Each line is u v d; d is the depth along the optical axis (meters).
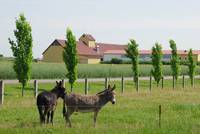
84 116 24.77
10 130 18.14
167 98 38.00
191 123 22.52
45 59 139.88
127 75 86.06
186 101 35.75
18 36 38.19
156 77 55.38
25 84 37.94
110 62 137.62
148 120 23.69
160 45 55.62
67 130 18.78
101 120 23.36
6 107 27.45
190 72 62.44
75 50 43.66
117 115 25.52
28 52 38.09
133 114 26.20
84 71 78.06
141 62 132.12
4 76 64.25
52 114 21.33
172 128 20.28
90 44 162.75
